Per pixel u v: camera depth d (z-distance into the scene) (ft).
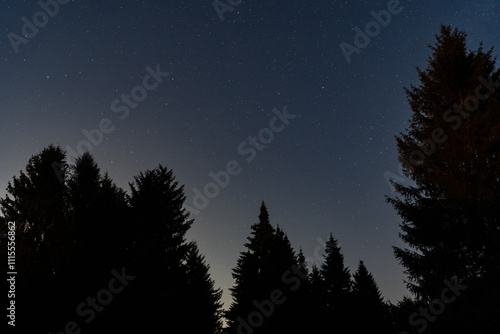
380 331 80.18
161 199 56.08
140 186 55.98
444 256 34.22
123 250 45.55
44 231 32.58
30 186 50.19
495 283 21.15
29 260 29.35
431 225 35.55
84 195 57.98
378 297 102.42
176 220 57.06
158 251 46.39
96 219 48.42
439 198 38.01
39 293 28.78
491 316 19.31
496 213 28.71
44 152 58.44
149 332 40.24
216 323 69.87
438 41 48.78
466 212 32.04
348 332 81.35
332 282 96.58
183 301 49.52
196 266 76.02
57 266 30.83
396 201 40.73
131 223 49.88
